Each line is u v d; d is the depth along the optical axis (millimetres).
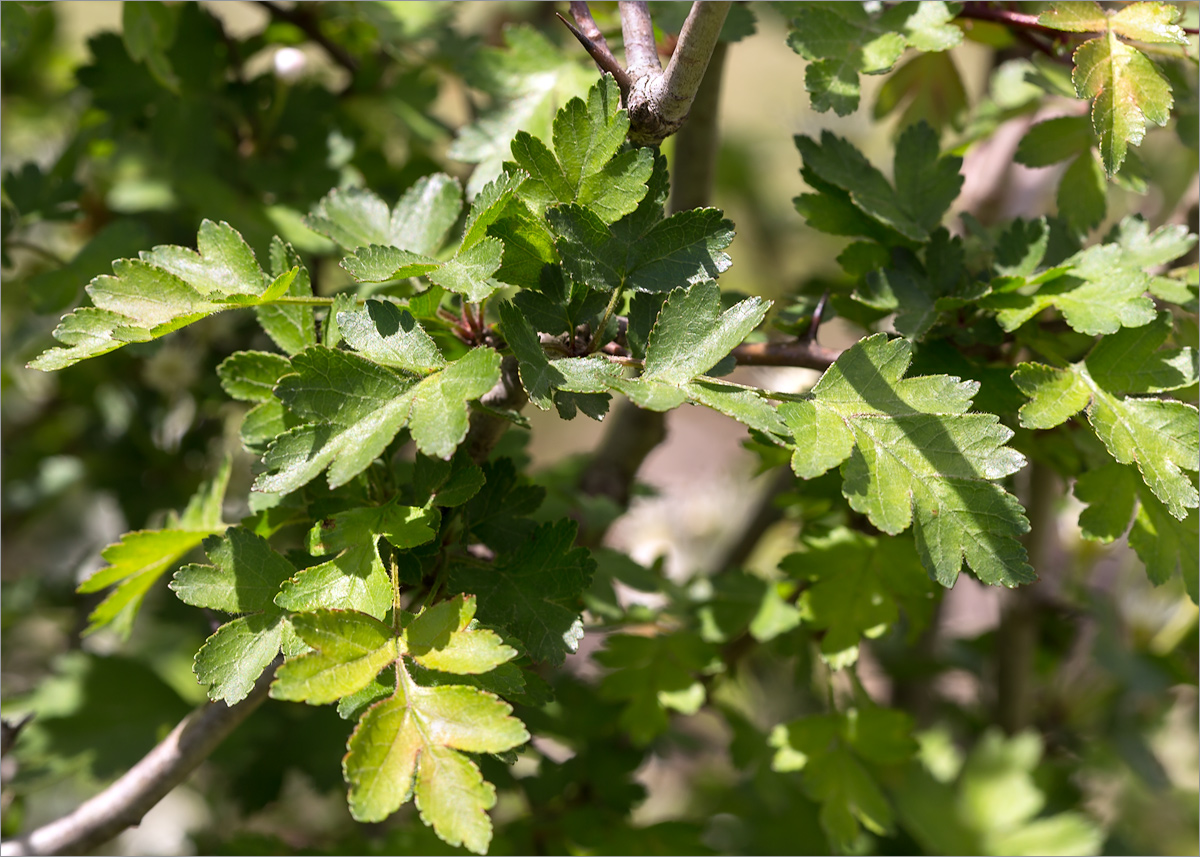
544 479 657
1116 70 500
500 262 481
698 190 625
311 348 475
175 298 491
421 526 485
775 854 645
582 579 496
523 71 584
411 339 481
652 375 483
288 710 664
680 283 493
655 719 593
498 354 472
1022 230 551
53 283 604
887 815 584
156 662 698
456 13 659
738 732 652
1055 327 550
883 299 537
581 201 494
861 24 535
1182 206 625
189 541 534
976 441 488
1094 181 571
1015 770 649
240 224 608
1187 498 500
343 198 545
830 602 570
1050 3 525
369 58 661
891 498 485
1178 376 515
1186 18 550
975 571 483
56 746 645
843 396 494
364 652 466
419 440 466
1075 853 626
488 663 465
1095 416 509
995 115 628
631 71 497
